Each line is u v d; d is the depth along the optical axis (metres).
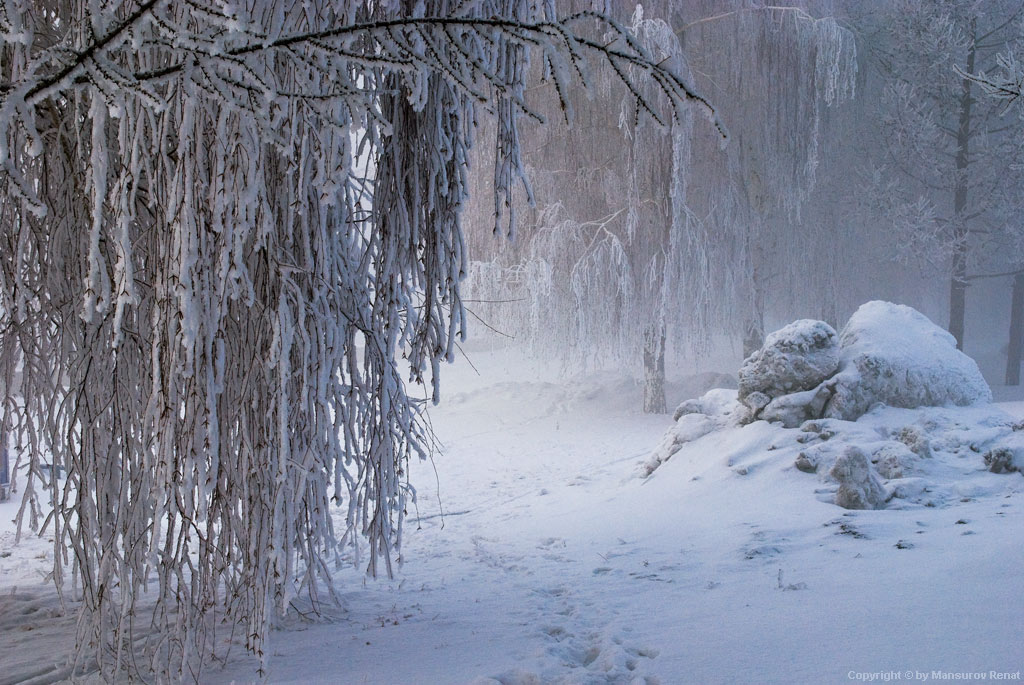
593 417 19.02
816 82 18.55
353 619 5.60
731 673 3.81
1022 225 22.28
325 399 4.85
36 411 5.57
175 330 4.13
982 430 8.91
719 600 5.16
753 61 18.77
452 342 5.54
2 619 6.09
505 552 7.93
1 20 2.54
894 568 5.31
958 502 7.30
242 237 4.14
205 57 2.77
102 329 4.75
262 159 3.99
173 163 4.29
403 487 5.59
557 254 18.16
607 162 18.47
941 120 23.09
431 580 6.98
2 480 11.95
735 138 18.94
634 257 18.39
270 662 4.62
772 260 20.88
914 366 10.04
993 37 23.03
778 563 6.03
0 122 2.43
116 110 2.74
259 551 4.64
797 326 10.37
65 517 5.10
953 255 23.06
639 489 10.08
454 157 5.45
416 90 3.45
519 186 18.03
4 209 4.95
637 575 6.29
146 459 4.27
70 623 5.80
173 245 3.94
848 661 3.77
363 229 5.55
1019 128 21.44
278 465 4.71
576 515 9.49
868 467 7.88
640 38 16.91
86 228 4.73
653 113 2.94
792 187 18.97
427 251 5.49
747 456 9.61
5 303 4.92
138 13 2.51
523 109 3.03
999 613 4.07
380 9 4.93
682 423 11.15
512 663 4.20
